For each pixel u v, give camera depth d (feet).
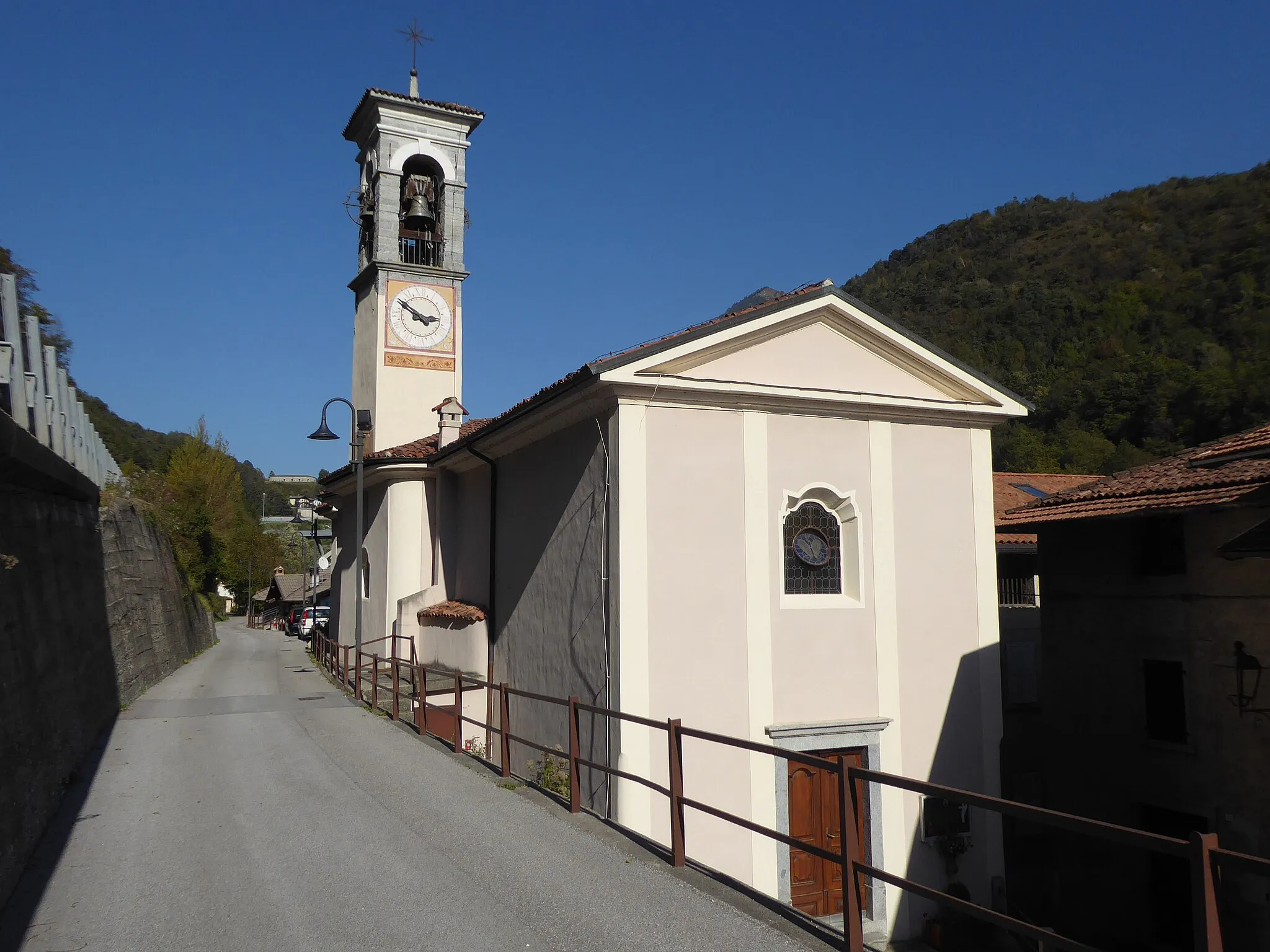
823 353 40.24
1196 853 11.56
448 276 81.10
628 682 34.91
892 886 38.58
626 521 35.63
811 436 39.73
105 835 26.84
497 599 49.29
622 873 22.99
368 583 70.08
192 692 61.31
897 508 41.14
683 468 36.96
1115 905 46.21
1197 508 38.37
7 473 28.22
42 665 30.96
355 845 25.63
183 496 124.57
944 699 40.91
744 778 36.45
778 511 38.65
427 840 25.99
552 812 29.27
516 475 47.16
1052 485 77.77
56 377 37.04
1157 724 44.70
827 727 37.91
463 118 82.94
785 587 39.11
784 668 37.93
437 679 53.42
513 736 34.17
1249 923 38.45
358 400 82.99
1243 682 39.83
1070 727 49.57
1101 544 48.11
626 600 35.24
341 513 83.87
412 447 66.74
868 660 39.60
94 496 48.55
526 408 40.70
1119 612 46.70
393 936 18.99
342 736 43.55
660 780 35.01
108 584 53.93
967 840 40.32
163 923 19.83
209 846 25.68
